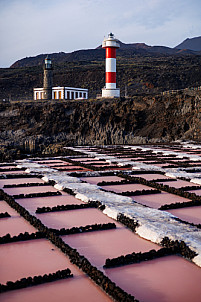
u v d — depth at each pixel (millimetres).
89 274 7039
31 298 6242
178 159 25219
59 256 8039
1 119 70812
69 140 65375
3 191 13820
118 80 142375
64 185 14828
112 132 64438
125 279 6965
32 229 9812
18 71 187625
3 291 6457
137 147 33375
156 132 60625
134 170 19266
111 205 11656
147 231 9234
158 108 64000
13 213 11344
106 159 24516
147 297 6320
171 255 8156
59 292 6473
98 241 8961
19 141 64500
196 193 14547
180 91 64000
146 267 7512
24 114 70812
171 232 9078
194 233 9031
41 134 66750
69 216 11039
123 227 10086
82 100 72938
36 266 7504
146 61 191125
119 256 8000
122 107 66688
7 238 8828
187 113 58844
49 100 77250
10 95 146125
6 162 23281
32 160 24797
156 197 13820
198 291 6547
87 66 186875
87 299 6258
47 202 12641
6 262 7668
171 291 6531
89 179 17281
